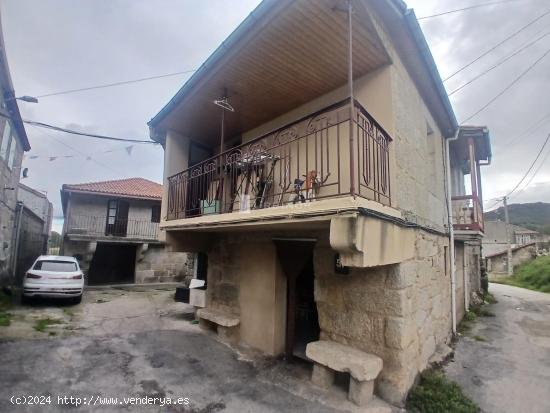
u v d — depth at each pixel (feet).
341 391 12.26
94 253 50.72
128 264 54.08
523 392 13.10
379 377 11.94
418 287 14.28
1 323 20.83
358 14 11.40
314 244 15.56
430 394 11.83
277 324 16.79
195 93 17.13
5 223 35.35
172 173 21.70
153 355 16.01
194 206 20.51
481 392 13.06
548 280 55.01
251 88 16.49
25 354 15.16
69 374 13.20
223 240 21.30
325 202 9.87
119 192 53.57
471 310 30.22
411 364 12.53
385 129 13.44
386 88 13.78
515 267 80.33
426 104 19.25
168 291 41.70
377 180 12.17
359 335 12.74
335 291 13.75
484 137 25.34
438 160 21.65
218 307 21.09
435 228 18.37
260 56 13.98
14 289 34.86
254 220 12.28
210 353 16.60
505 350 18.60
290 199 15.97
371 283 12.61
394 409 11.10
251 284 18.54
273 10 11.51
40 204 66.95
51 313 25.64
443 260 20.63
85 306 29.58
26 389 11.57
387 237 11.19
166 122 20.86
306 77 15.44
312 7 11.21
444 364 16.05
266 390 12.53
